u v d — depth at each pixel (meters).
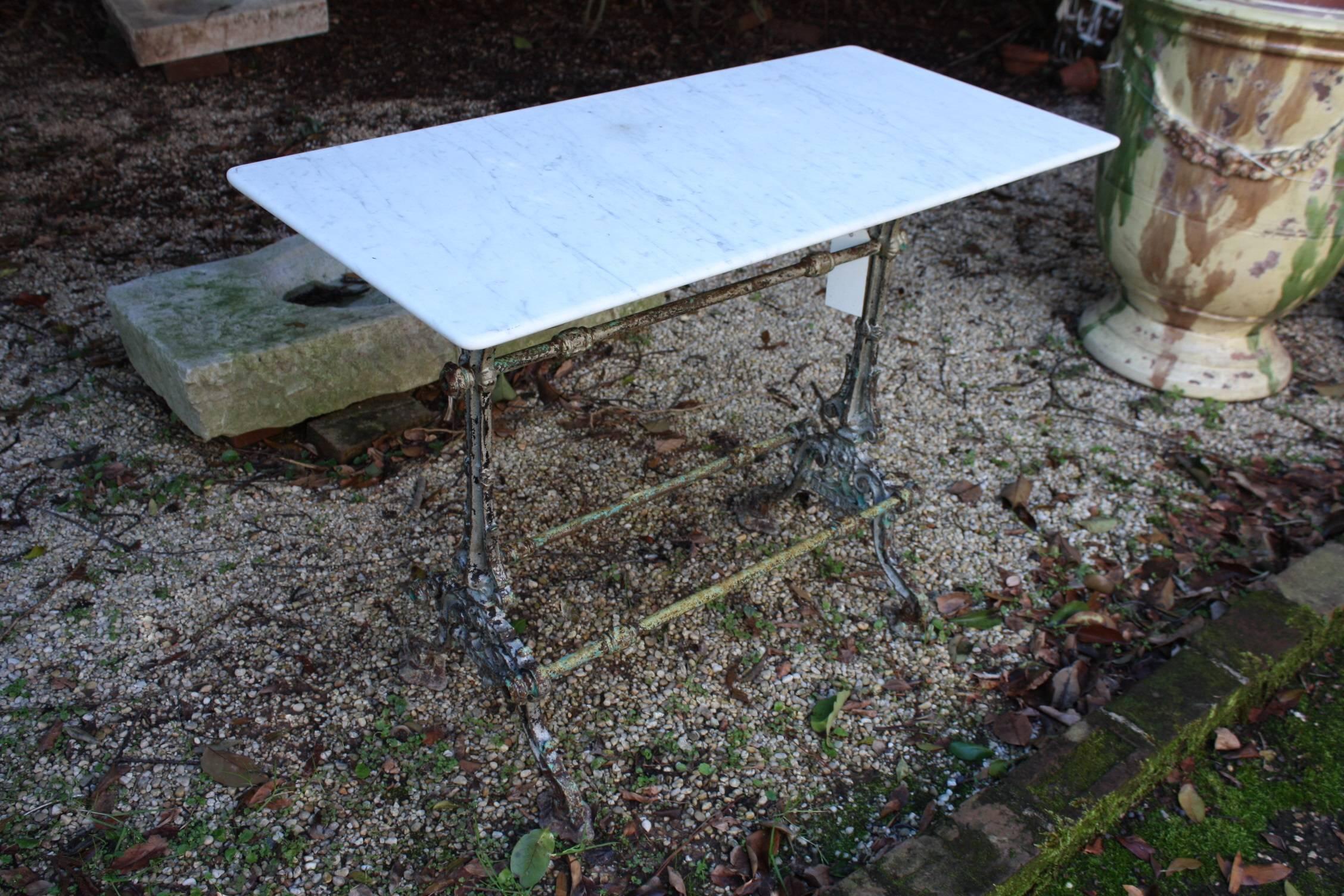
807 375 3.42
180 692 2.19
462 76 5.54
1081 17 5.71
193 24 5.05
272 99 5.14
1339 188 2.94
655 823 2.01
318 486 2.80
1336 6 2.77
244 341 2.78
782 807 2.06
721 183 1.81
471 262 1.50
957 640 2.46
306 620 2.39
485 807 2.01
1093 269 4.14
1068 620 2.52
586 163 1.86
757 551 2.70
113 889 1.82
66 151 4.50
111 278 3.64
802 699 2.30
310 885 1.85
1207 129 2.95
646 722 2.21
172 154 4.55
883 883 1.83
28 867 1.84
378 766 2.07
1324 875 2.02
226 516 2.68
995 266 4.14
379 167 1.80
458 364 1.70
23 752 2.04
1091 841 2.05
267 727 2.13
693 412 3.21
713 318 3.71
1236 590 2.65
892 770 2.15
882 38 6.25
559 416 3.15
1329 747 2.29
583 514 2.76
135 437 2.93
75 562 2.50
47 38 5.46
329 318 2.93
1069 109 5.46
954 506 2.88
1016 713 2.28
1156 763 2.12
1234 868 2.02
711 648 2.41
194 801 1.97
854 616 2.53
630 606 2.50
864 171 1.89
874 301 2.35
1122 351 3.52
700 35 6.19
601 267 1.50
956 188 1.83
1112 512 2.91
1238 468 3.10
